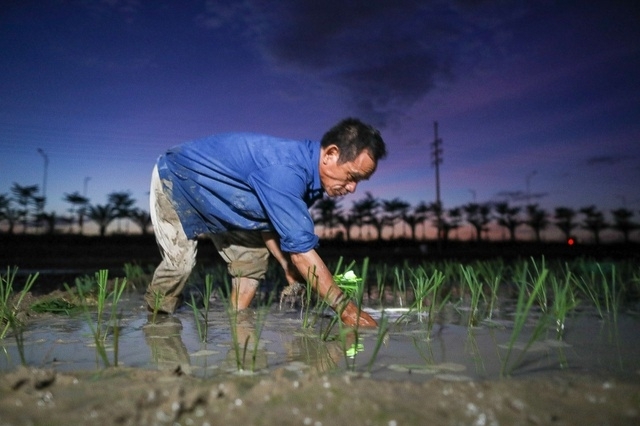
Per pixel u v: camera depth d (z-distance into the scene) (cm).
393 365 191
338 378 147
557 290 261
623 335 255
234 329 202
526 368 186
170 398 128
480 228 7250
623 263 680
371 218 6850
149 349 221
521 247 6538
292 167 281
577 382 150
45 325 287
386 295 473
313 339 246
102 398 135
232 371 179
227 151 305
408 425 120
